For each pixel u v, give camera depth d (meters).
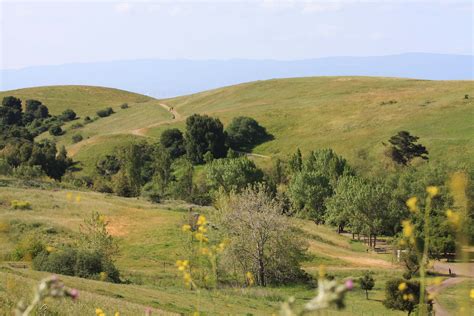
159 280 48.28
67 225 64.25
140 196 105.44
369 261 64.75
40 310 13.52
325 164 111.44
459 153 114.25
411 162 111.12
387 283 30.25
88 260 41.44
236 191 103.75
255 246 51.25
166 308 28.77
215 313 21.64
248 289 41.41
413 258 29.45
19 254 46.53
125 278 48.12
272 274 51.88
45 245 50.94
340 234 89.62
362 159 122.25
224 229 52.09
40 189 85.31
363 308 36.34
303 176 99.06
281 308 2.84
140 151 131.50
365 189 80.75
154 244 61.91
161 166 123.12
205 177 117.19
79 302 19.39
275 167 120.25
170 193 110.12
